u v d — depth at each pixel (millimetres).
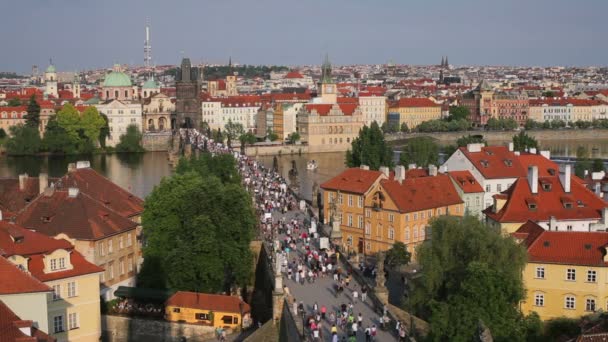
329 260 154375
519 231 148750
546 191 174875
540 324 119062
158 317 140125
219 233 152875
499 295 108812
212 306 137625
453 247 132500
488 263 124875
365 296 127750
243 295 164750
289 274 146000
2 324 76312
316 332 107125
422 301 129375
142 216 161750
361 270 152250
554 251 137625
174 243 154500
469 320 105188
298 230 190750
